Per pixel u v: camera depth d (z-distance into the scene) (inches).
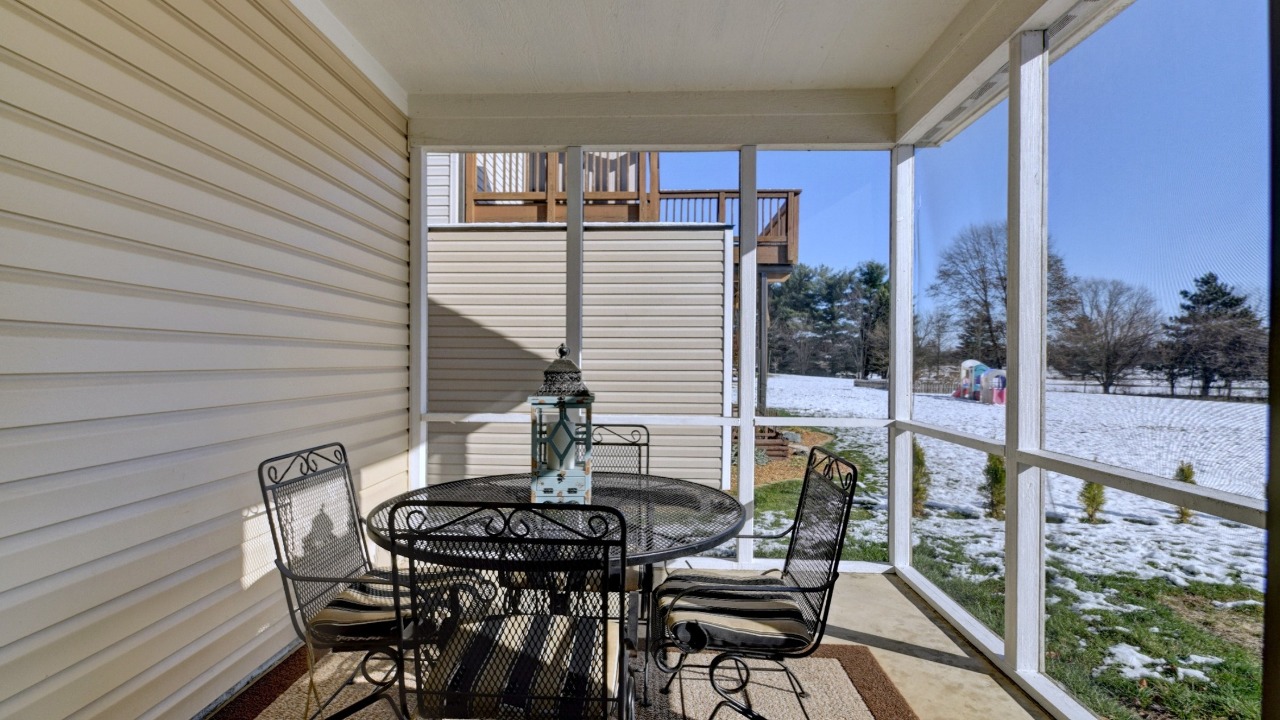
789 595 77.3
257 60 82.7
